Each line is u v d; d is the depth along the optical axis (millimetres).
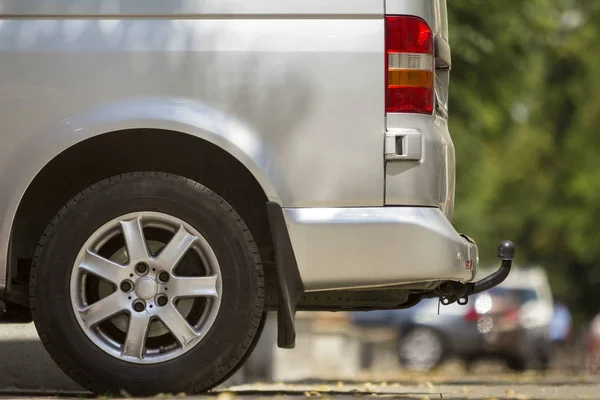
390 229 9328
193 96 9305
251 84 9312
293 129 9320
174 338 9734
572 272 79125
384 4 9414
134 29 9359
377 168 9359
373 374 30016
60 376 12664
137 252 9438
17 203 9305
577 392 13703
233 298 9477
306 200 9328
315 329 46312
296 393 11211
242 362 11031
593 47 49344
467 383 17438
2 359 12656
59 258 9414
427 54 9500
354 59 9359
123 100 9305
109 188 9461
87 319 9422
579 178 64750
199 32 9352
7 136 9320
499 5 27188
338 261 9320
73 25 9383
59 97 9320
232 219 9500
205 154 9953
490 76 27188
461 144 29844
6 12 9391
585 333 49688
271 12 9359
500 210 68062
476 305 35344
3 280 9352
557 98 54375
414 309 35594
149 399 9141
